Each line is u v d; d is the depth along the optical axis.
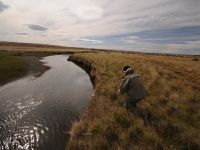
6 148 6.31
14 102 11.16
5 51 60.91
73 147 4.92
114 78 12.91
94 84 14.95
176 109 7.15
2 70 22.84
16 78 18.89
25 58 44.22
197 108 7.30
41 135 7.16
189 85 11.22
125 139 5.00
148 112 6.82
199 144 4.67
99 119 6.31
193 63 27.72
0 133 7.31
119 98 8.54
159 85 10.79
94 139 5.12
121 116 6.43
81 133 5.57
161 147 4.64
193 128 5.60
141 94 6.59
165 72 15.82
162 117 6.44
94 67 20.17
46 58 50.31
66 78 19.23
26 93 13.20
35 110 9.81
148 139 4.97
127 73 6.84
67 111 9.63
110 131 5.46
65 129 7.61
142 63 20.94
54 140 6.76
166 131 5.45
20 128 7.75
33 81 17.61
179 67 21.44
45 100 11.56
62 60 44.00
